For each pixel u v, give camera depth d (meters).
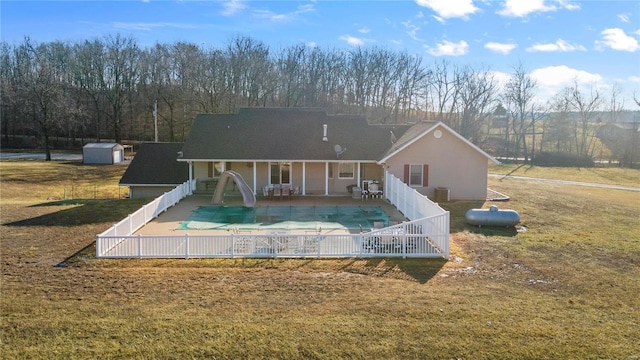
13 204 25.92
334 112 67.94
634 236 17.80
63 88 71.69
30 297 10.40
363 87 68.50
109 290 10.99
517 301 10.38
